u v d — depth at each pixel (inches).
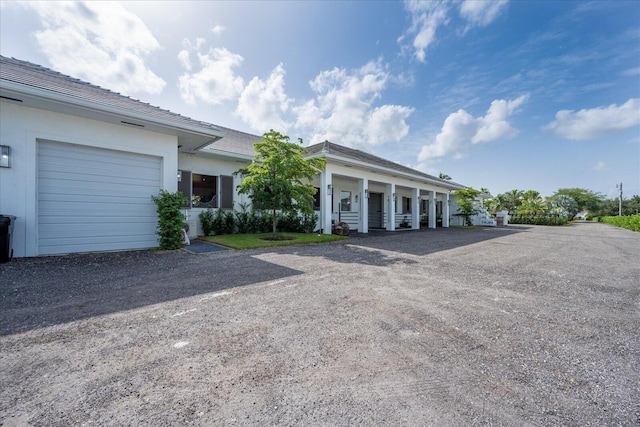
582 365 86.8
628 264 258.7
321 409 64.5
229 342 97.5
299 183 398.3
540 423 61.1
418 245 378.3
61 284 165.2
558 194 2132.1
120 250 283.6
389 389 72.6
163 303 136.0
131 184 292.5
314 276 193.9
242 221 455.2
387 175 647.1
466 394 71.3
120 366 81.6
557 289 172.9
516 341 102.6
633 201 1945.1
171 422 59.6
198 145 362.3
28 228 232.4
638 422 61.6
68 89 244.5
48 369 79.4
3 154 221.3
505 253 316.8
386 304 139.6
